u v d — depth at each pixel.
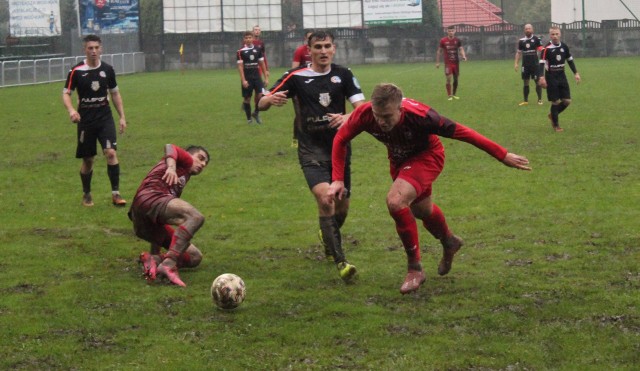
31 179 12.88
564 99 16.16
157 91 29.98
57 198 11.33
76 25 51.31
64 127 19.52
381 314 6.27
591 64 38.19
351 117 6.64
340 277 7.27
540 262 7.51
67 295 6.88
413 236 6.66
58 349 5.70
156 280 7.25
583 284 6.82
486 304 6.43
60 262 7.94
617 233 8.37
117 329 6.09
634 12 50.47
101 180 12.66
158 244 7.61
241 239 8.75
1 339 5.91
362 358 5.45
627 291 6.60
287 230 9.11
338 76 7.62
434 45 47.25
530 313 6.20
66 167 13.96
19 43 46.00
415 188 6.63
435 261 7.69
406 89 27.56
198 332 5.99
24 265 7.84
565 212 9.41
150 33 50.12
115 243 8.70
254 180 12.18
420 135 6.55
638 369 5.15
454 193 10.70
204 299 6.70
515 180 11.41
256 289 6.98
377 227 9.07
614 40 46.00
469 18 59.25
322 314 6.30
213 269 7.62
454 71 23.42
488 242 8.28
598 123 16.98
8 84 35.78
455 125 6.43
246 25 46.94
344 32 47.38
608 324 5.91
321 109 7.54
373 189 11.23
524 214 9.39
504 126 17.14
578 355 5.40
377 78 33.44
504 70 36.31
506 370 5.22
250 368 5.34
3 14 58.41
